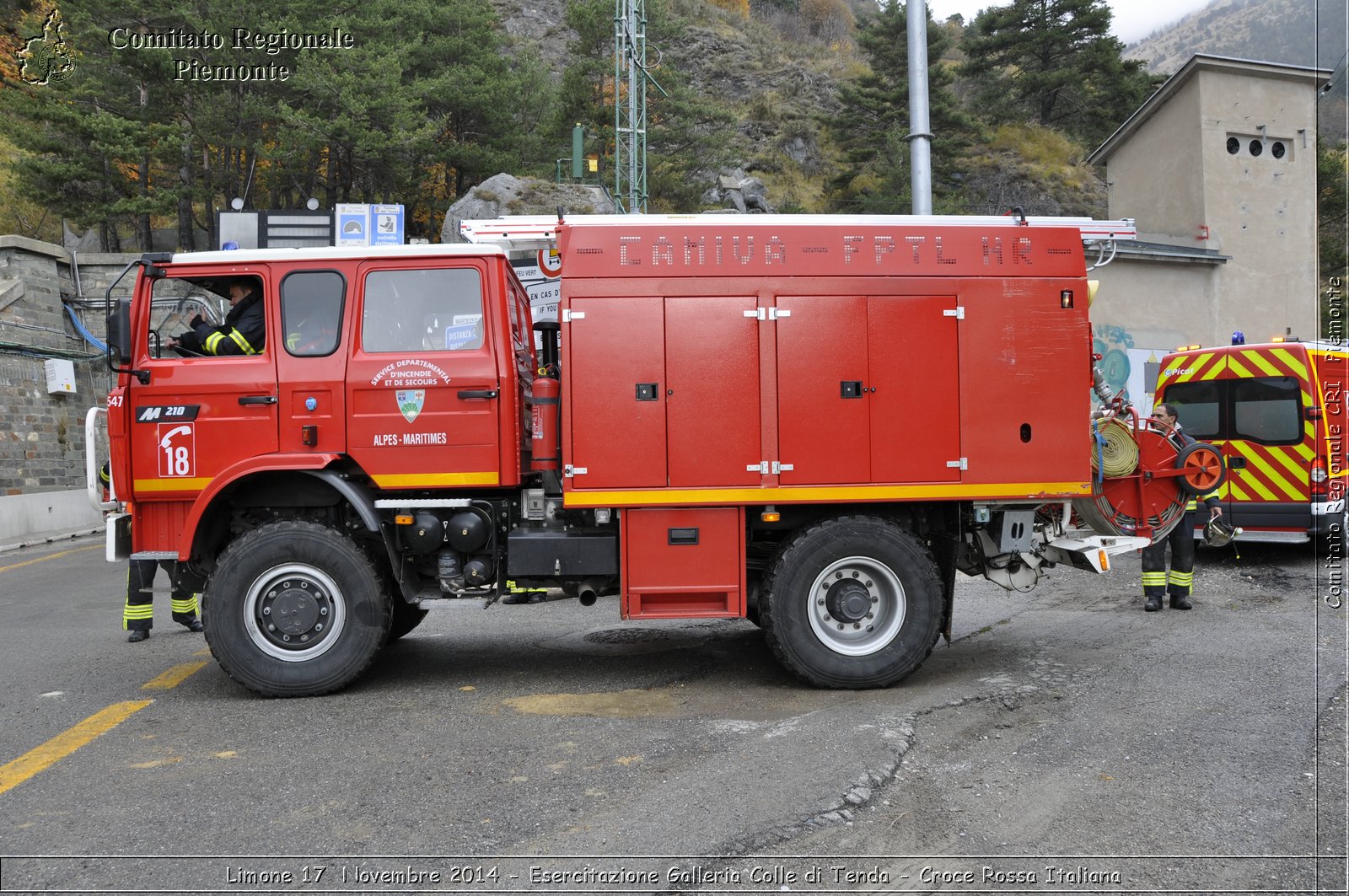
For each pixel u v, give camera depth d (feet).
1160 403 35.53
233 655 17.47
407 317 18.24
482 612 26.89
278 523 17.74
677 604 17.84
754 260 17.63
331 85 84.99
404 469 17.90
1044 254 18.11
